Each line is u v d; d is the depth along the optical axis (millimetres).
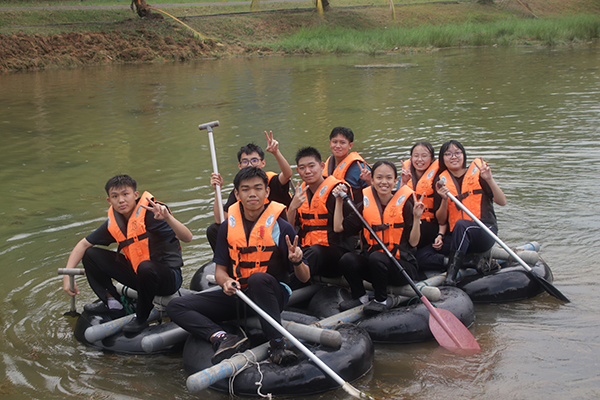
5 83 17406
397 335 3656
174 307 3475
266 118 11234
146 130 10523
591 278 4387
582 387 3057
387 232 3980
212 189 6930
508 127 9625
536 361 3340
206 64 21984
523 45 25516
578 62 18422
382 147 8633
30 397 3158
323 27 27812
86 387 3258
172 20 26375
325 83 15914
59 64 21500
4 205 6598
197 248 5230
